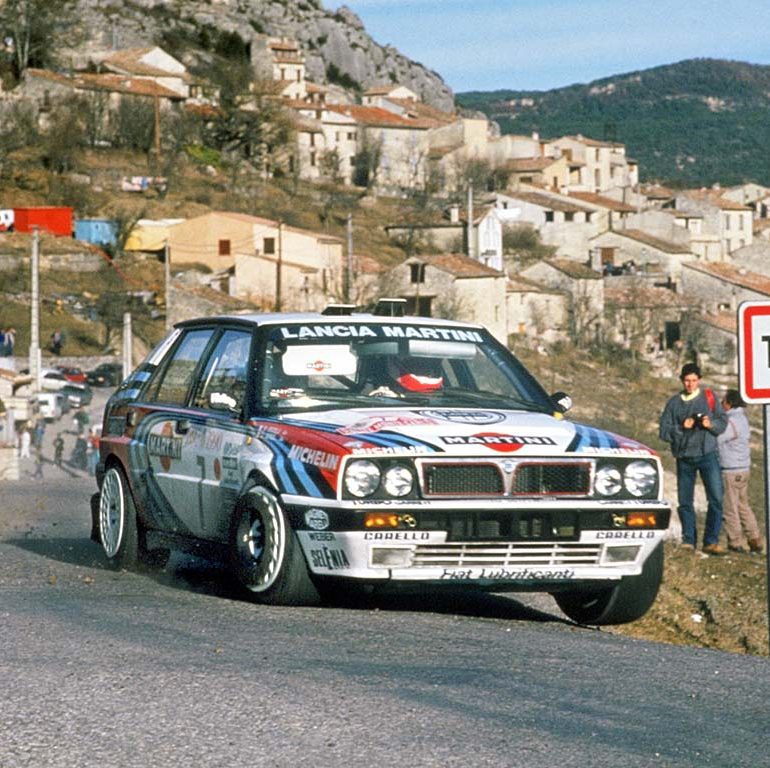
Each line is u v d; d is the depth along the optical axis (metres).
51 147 149.25
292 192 173.25
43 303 102.69
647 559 10.60
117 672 7.77
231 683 7.49
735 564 17.25
